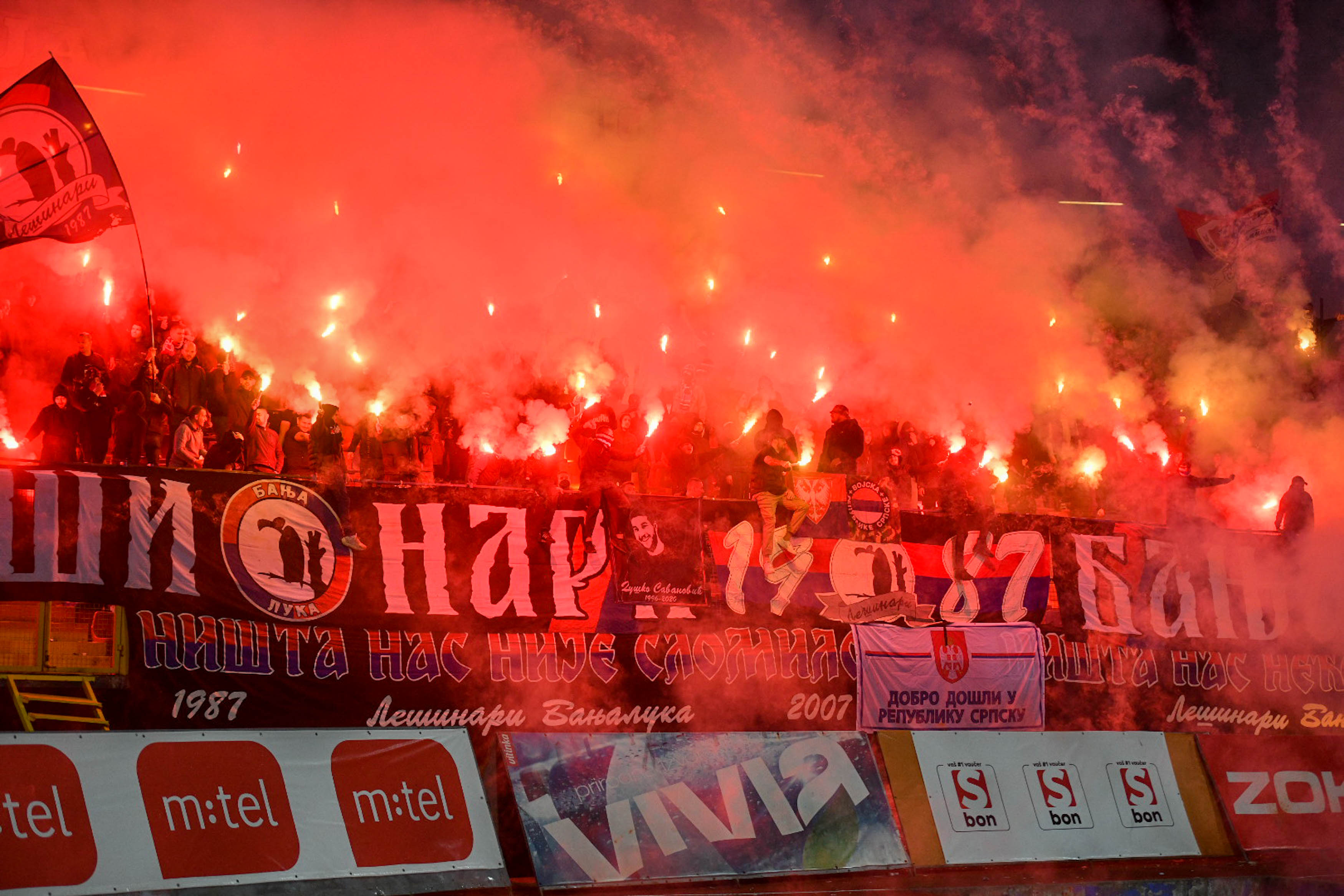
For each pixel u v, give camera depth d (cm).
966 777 1291
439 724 1102
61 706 963
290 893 981
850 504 1304
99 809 941
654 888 1117
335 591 1079
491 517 1153
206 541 1032
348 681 1070
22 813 912
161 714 995
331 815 1028
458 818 1079
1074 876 1272
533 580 1159
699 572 1225
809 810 1208
